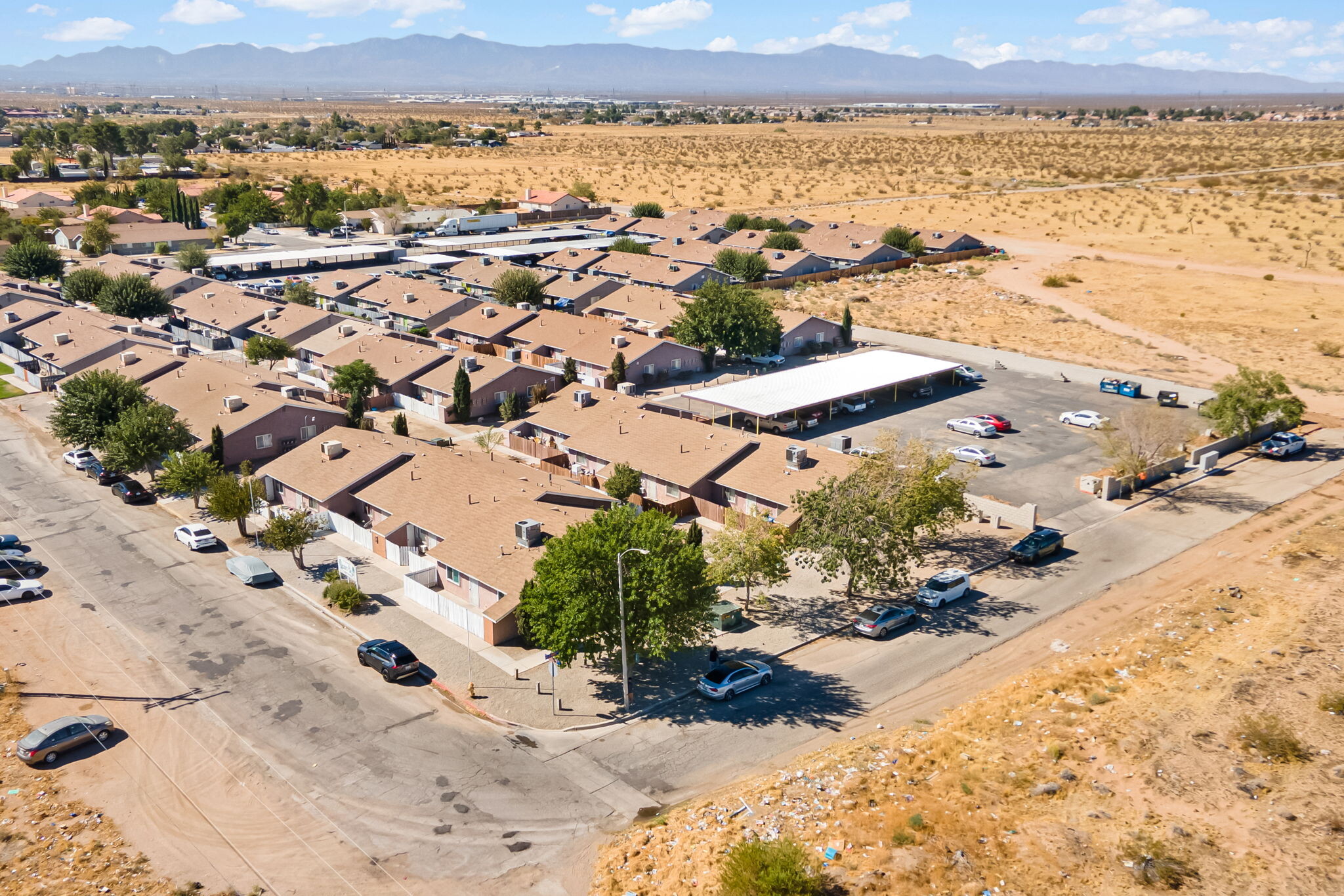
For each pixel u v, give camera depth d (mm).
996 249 170000
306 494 69688
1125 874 33219
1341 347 111312
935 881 33312
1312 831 34438
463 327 118062
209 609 57312
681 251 161500
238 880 35875
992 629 54281
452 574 58875
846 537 54656
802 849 34000
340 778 41844
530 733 45188
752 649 52625
